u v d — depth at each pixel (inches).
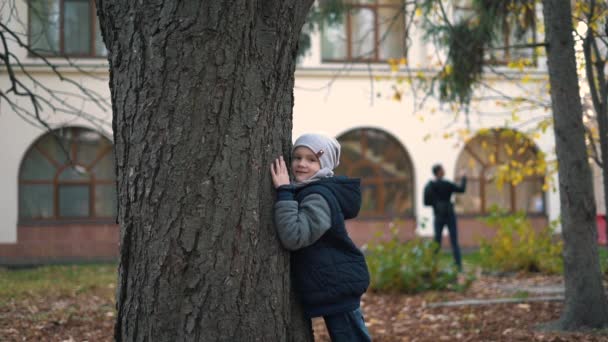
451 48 297.3
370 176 659.4
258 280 113.7
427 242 365.1
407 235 653.9
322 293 120.1
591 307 226.8
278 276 116.4
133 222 111.7
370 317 288.0
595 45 252.8
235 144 111.0
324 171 126.0
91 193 625.3
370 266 355.9
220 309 110.0
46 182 618.8
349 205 125.0
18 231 608.1
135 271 112.0
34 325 229.9
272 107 116.9
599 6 249.4
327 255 120.7
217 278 109.8
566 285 232.8
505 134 368.5
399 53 648.4
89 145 624.7
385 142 661.9
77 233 620.1
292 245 115.0
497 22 289.4
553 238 443.5
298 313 122.3
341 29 647.8
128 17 112.4
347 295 121.3
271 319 114.8
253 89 113.0
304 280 120.9
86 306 288.0
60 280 403.2
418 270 350.9
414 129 653.9
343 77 647.1
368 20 649.0
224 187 110.0
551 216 673.0
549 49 230.5
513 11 291.9
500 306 291.0
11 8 260.2
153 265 109.6
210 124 109.6
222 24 109.6
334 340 122.6
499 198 674.2
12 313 257.1
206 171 109.4
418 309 298.8
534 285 368.8
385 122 652.1
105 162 628.1
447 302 309.9
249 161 112.4
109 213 629.6
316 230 116.6
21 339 205.2
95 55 607.8
